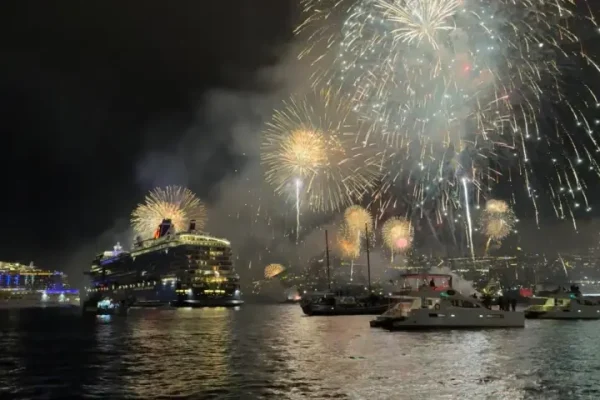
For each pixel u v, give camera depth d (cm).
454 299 4600
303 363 2728
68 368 2700
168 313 10981
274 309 14325
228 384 2198
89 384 2261
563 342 3472
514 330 4422
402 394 1956
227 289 16425
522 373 2336
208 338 4294
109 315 9744
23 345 3884
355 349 3259
